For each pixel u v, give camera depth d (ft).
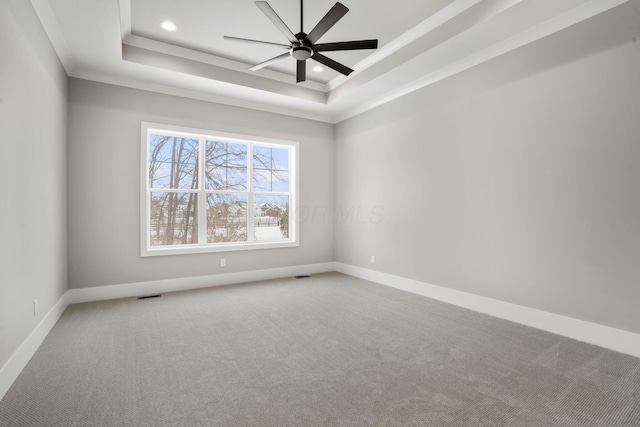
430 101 12.82
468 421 5.21
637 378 6.56
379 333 9.04
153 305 11.64
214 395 5.98
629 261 7.72
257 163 16.49
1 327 5.89
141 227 13.05
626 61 7.72
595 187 8.28
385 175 15.03
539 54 9.35
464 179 11.55
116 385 6.31
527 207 9.73
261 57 13.05
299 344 8.30
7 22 6.31
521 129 9.85
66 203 11.52
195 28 10.93
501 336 8.80
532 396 5.93
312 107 16.48
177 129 13.76
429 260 12.91
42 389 6.14
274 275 16.46
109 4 8.13
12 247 6.47
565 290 8.87
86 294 12.03
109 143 12.42
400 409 5.54
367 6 9.67
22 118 7.07
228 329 9.34
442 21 10.16
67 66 11.19
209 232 15.21
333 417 5.33
